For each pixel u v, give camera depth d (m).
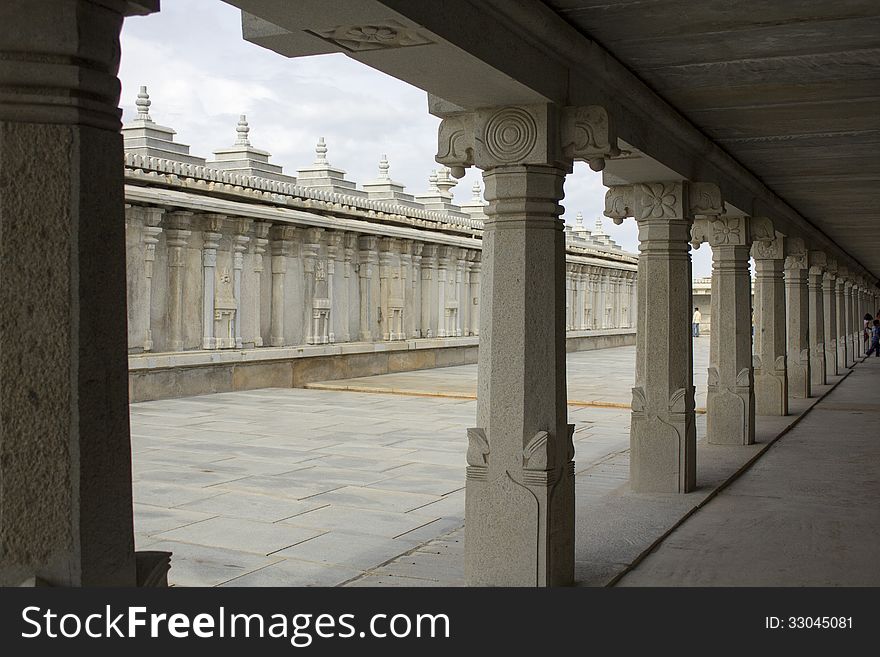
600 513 6.98
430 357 22.75
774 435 11.38
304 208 18.28
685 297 7.78
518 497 4.82
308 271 18.61
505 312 4.86
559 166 4.93
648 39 5.19
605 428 12.63
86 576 2.43
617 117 5.84
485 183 4.92
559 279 4.96
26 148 2.36
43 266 2.38
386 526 6.62
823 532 6.57
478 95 4.63
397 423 12.52
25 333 2.36
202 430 11.51
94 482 2.45
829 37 5.14
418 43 3.82
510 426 4.84
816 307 19.11
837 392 17.61
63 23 2.35
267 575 5.35
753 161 9.26
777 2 4.55
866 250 22.38
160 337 15.25
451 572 5.42
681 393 7.71
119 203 2.54
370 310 20.70
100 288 2.47
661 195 7.55
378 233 20.27
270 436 11.09
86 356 2.43
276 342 17.81
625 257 37.16
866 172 9.91
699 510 7.30
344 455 9.76
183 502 7.32
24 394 2.37
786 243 13.73
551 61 4.76
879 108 6.84
